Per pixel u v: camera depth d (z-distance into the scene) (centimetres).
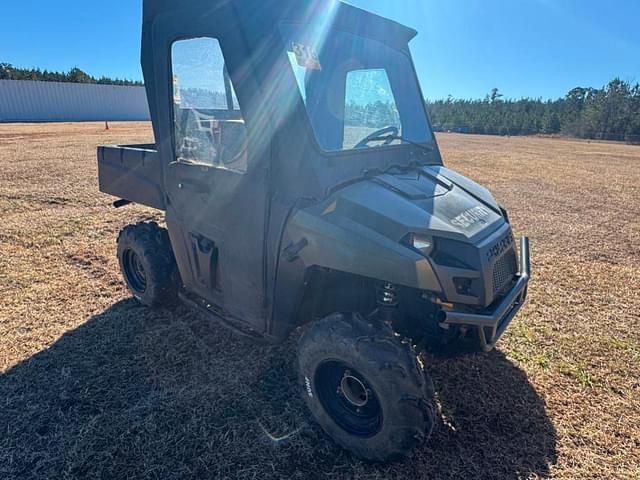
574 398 275
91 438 230
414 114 302
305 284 228
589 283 462
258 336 265
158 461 217
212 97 255
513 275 251
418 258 194
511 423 252
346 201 214
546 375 297
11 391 266
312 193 220
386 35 280
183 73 266
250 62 222
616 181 1232
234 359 303
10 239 541
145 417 246
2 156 1309
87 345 316
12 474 209
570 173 1403
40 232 572
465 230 213
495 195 966
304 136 218
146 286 353
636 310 400
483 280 206
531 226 695
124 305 378
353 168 238
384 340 200
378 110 270
